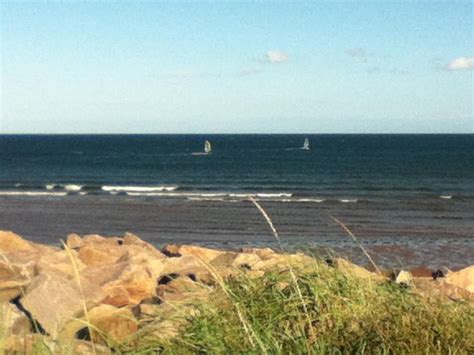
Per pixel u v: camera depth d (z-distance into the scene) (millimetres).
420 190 54625
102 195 47594
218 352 4852
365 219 33750
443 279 9719
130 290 7102
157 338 5148
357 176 71875
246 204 40812
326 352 4988
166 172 79062
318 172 78312
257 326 5059
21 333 5543
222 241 24891
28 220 31594
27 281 6438
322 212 36688
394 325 5156
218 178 69562
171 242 24547
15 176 72250
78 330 5914
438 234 27656
